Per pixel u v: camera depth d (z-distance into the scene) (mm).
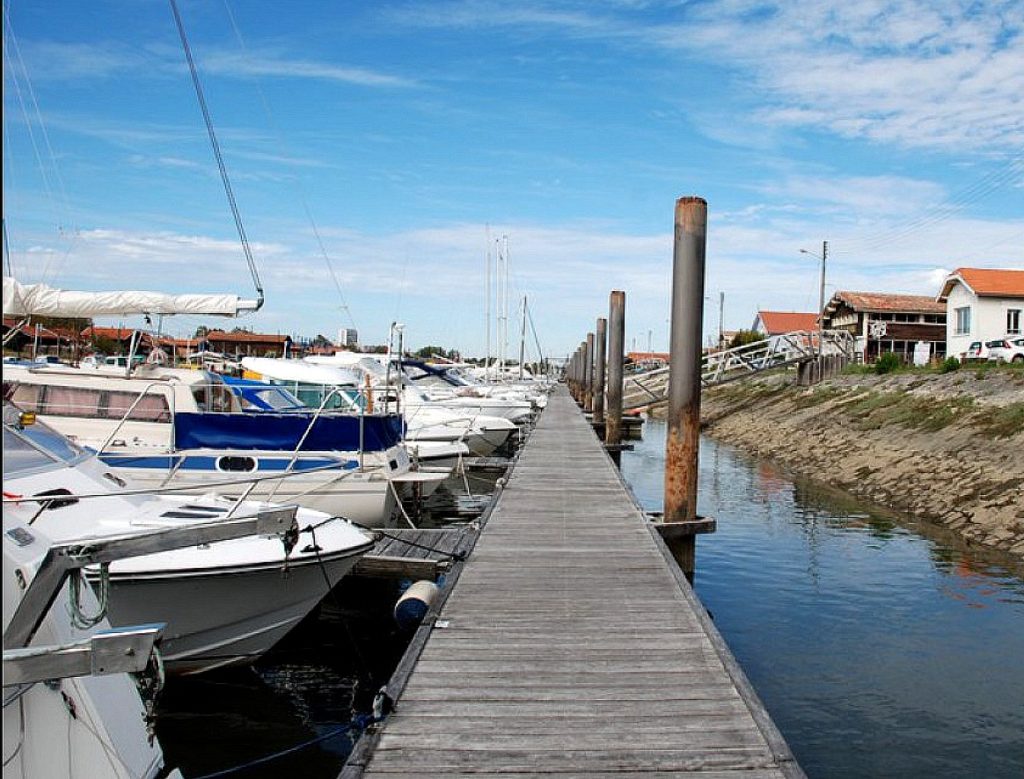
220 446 10906
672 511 10062
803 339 37688
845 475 20031
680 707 4527
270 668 7844
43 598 3055
